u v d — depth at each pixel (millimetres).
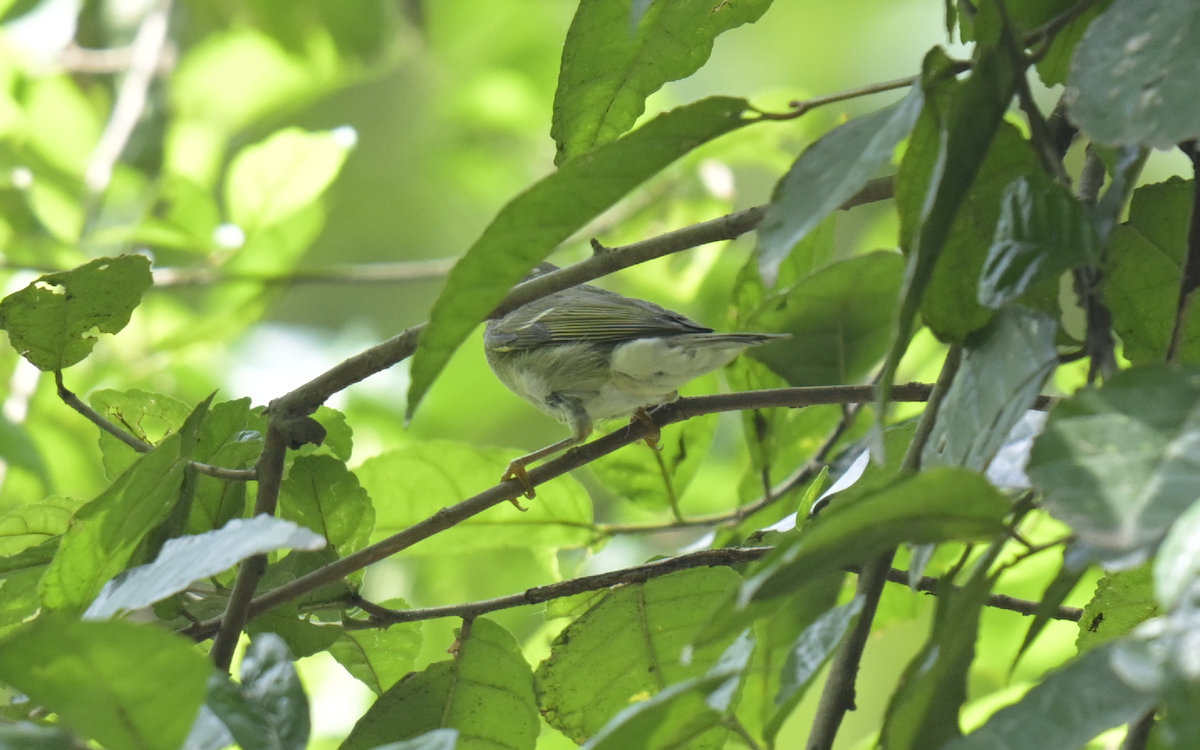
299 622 5359
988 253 3484
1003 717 2775
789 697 3336
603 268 4688
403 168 16328
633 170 3557
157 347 11586
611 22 4562
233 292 11641
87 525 4359
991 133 3277
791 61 15820
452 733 3174
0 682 3338
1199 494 2578
